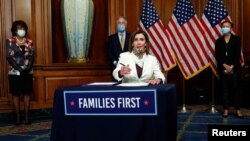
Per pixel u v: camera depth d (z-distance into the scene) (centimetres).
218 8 656
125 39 607
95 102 241
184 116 628
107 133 239
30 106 633
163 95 230
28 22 630
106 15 734
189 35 661
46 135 469
